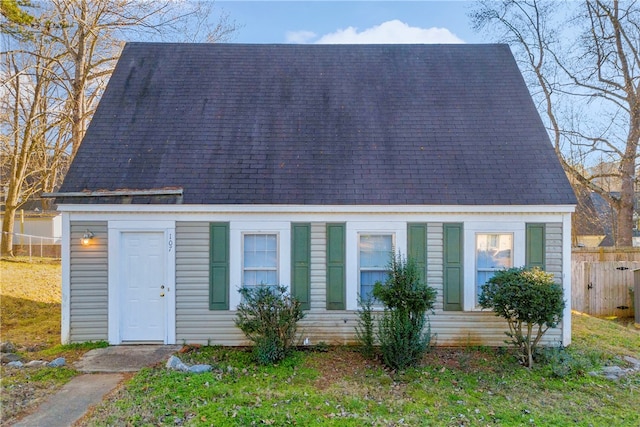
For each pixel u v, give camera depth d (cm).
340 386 625
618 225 1688
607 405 581
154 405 534
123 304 817
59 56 1569
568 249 817
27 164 2055
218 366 694
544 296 693
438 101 984
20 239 2250
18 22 1316
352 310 827
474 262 824
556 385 645
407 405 565
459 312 827
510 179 833
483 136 912
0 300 1166
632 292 1262
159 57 1061
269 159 870
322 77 1041
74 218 809
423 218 825
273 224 823
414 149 890
